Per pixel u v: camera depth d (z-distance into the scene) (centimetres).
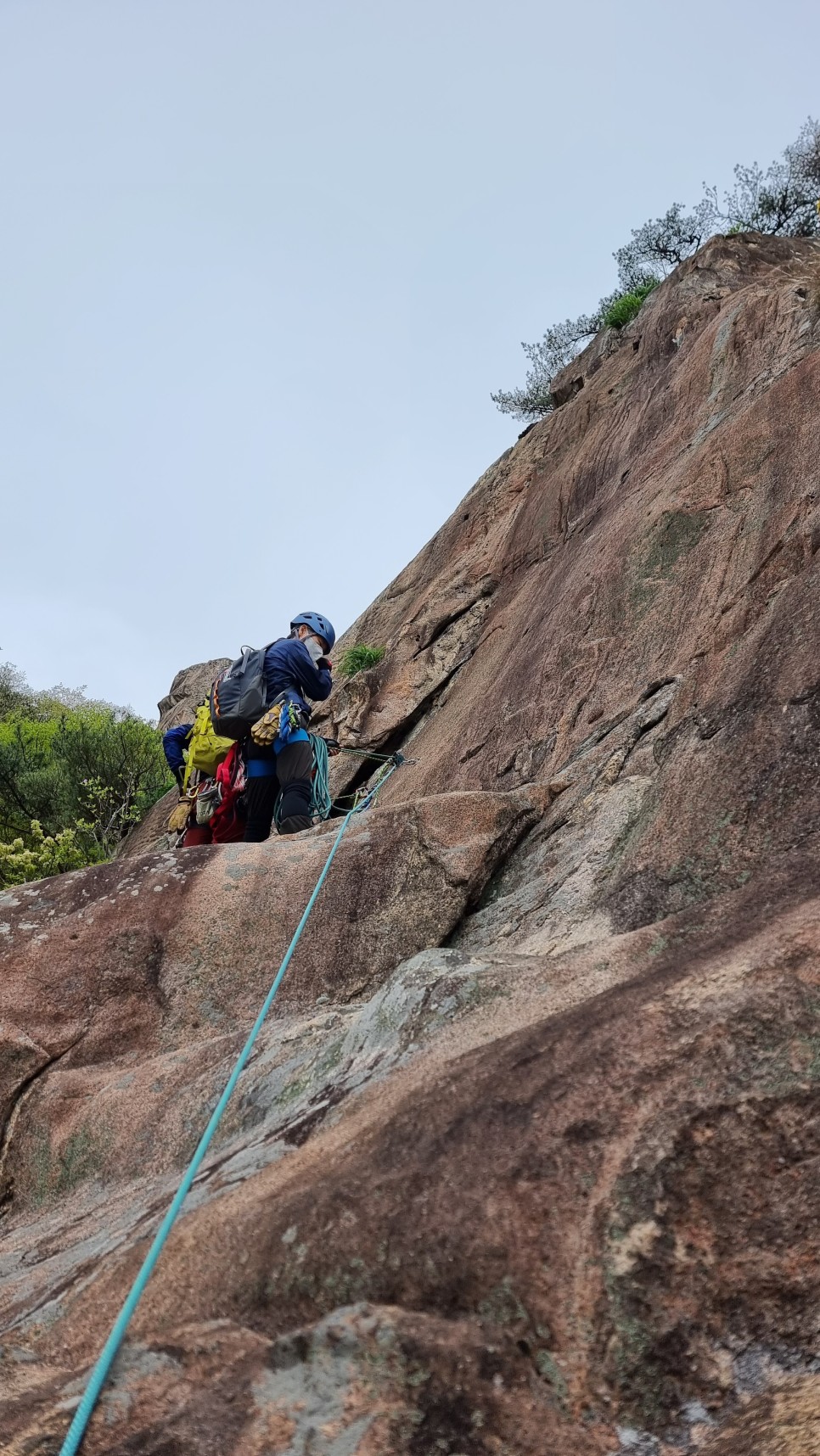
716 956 251
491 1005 290
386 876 469
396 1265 196
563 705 642
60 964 439
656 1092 212
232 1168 273
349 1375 179
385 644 1132
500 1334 184
